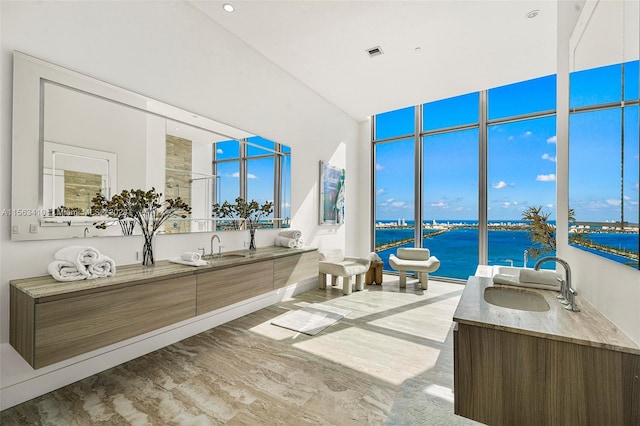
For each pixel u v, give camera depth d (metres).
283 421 1.60
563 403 1.13
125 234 2.32
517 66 3.76
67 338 1.58
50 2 1.91
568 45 2.04
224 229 3.21
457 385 1.31
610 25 1.23
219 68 3.09
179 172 2.73
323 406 1.73
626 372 1.04
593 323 1.25
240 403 1.75
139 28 2.40
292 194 4.25
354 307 3.67
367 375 2.08
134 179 2.37
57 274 1.75
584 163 1.52
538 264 1.87
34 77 1.84
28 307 1.52
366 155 6.17
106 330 1.76
